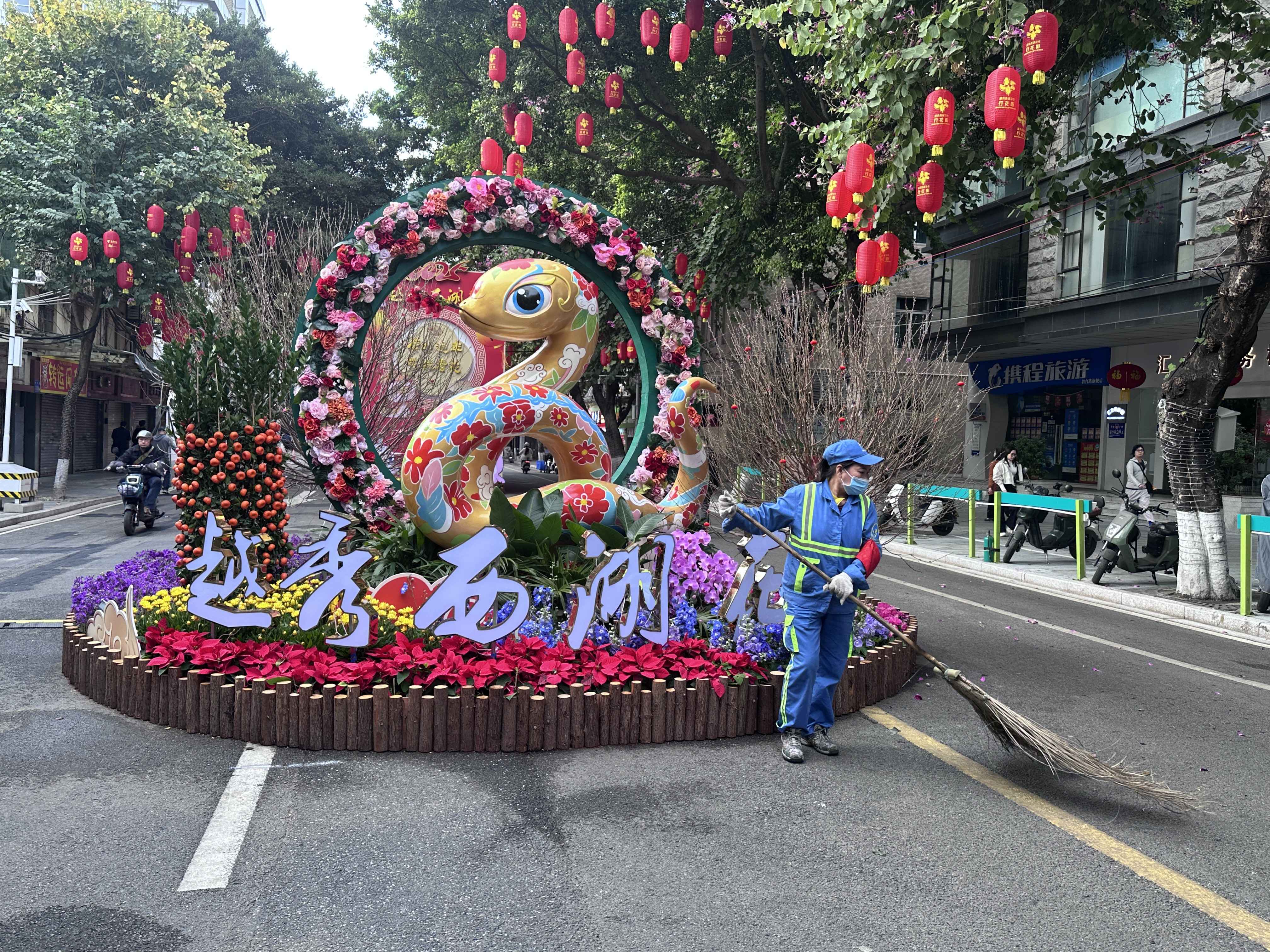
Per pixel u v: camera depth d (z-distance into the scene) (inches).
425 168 1182.3
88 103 685.9
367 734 174.9
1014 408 973.8
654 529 260.5
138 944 109.4
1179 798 153.1
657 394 319.0
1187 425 374.0
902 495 365.7
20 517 592.4
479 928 114.7
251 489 240.2
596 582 194.2
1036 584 427.5
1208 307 371.9
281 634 196.5
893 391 328.2
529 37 585.9
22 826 140.3
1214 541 369.7
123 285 644.7
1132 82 406.3
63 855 131.4
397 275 288.4
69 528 561.6
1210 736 202.1
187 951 108.3
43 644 257.3
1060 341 783.1
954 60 296.0
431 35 619.2
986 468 951.0
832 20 315.3
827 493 182.7
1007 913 121.3
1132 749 192.4
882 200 309.4
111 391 1212.5
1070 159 456.4
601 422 1304.1
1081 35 350.6
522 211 298.0
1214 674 258.8
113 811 146.1
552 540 248.5
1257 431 693.3
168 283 705.6
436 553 263.6
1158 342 765.3
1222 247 589.6
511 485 428.8
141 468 529.0
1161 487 764.0
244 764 167.0
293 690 177.0
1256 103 388.8
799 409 315.9
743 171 662.5
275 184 1082.1
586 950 110.3
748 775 168.9
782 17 382.9
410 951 109.6
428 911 118.4
